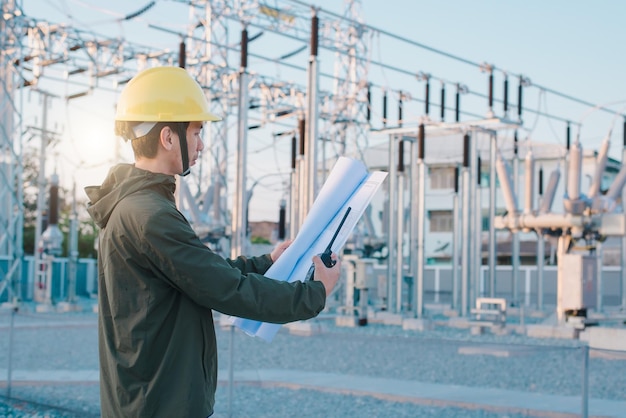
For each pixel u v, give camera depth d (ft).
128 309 8.45
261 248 127.03
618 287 123.75
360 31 99.50
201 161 101.45
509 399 33.35
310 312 8.72
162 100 8.93
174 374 8.40
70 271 94.48
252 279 8.46
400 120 88.94
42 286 102.99
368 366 46.21
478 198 89.56
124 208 8.50
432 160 173.99
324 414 31.27
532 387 38.99
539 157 164.86
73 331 66.39
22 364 45.21
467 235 81.20
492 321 70.49
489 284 87.20
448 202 182.39
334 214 9.70
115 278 8.50
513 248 100.73
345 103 101.91
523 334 69.36
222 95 94.17
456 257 93.76
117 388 8.47
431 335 66.28
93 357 48.83
